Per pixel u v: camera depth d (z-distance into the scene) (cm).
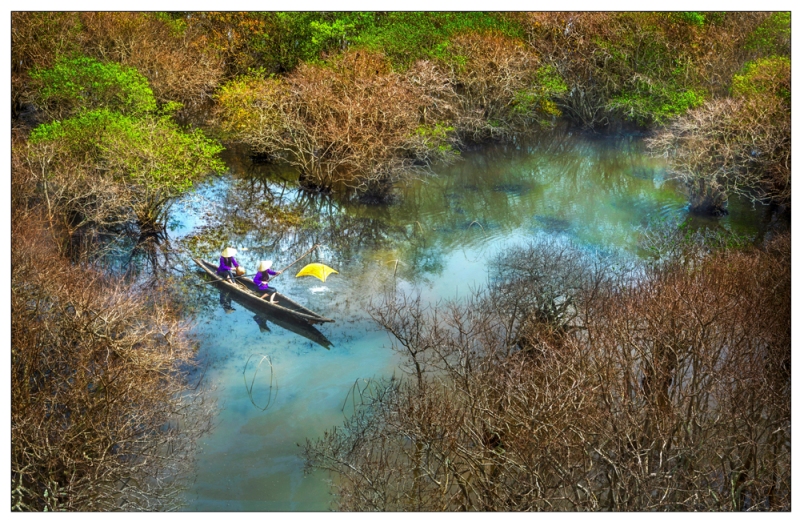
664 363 1453
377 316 2078
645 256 2425
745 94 2930
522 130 3825
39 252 1886
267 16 3931
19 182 2139
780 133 2698
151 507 1386
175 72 3434
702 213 2823
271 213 2844
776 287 1750
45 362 1523
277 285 2258
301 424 1650
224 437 1598
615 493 1213
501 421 1322
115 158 2447
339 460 1499
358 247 2564
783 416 1385
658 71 3684
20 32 3222
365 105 2920
